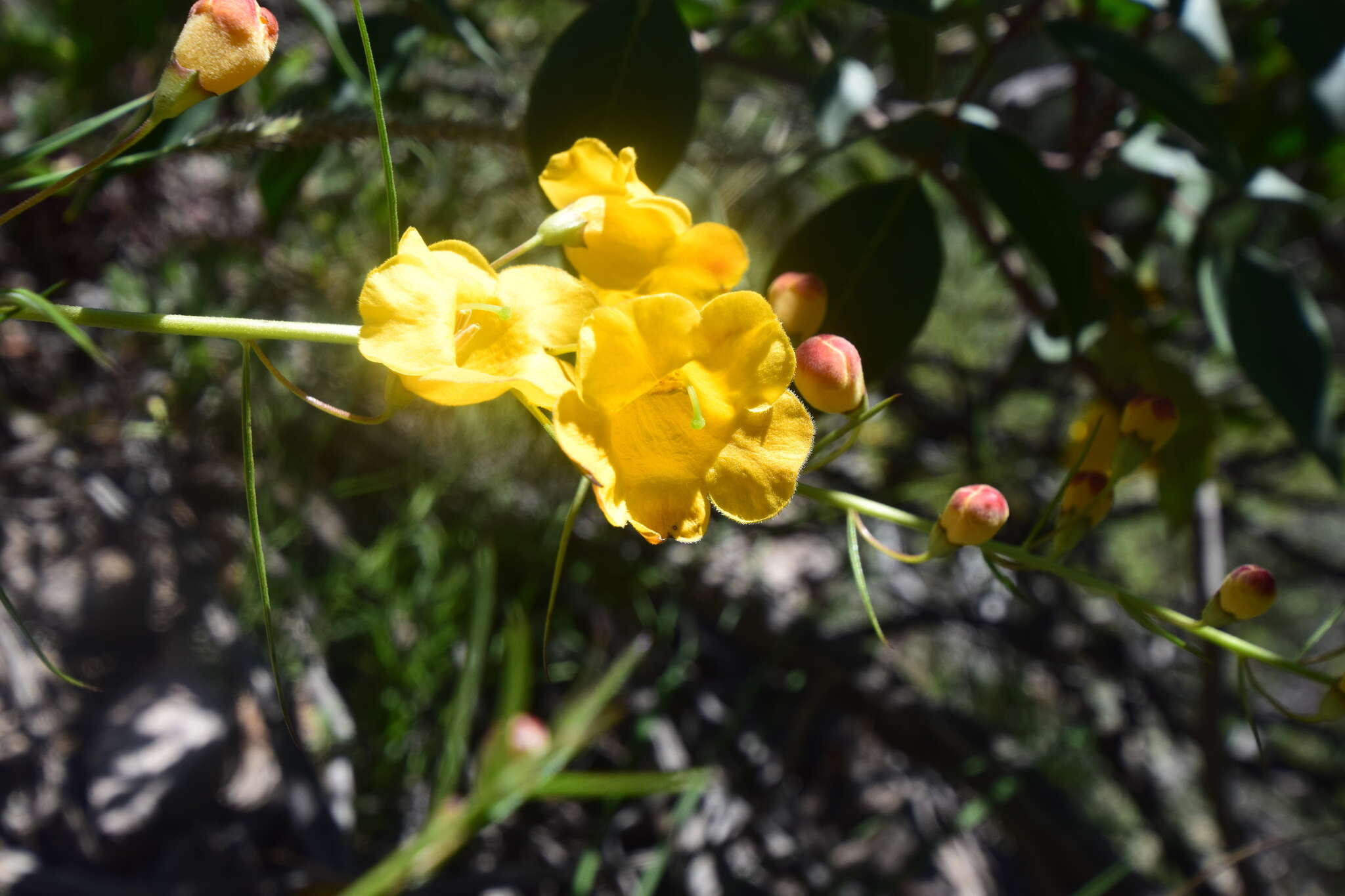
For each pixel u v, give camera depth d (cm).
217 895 29
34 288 34
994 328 55
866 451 49
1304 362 27
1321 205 30
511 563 38
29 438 36
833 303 23
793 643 41
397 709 32
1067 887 39
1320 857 53
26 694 31
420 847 16
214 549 35
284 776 31
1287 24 26
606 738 37
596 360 15
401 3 33
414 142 24
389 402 15
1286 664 17
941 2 24
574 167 17
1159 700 49
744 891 36
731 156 41
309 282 37
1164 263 53
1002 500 17
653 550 40
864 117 33
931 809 42
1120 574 56
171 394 33
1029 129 46
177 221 36
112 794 31
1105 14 28
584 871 29
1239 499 55
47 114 35
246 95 36
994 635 48
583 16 22
